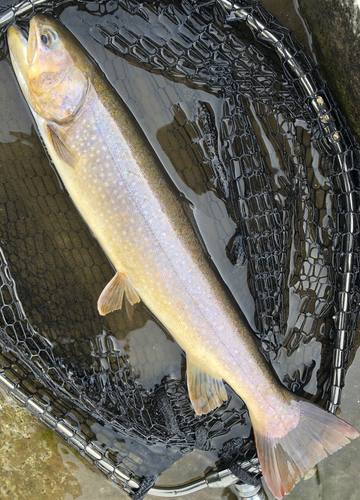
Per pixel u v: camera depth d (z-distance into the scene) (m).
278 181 0.52
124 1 0.49
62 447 0.54
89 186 0.48
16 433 0.53
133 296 0.50
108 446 0.52
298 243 0.53
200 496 0.56
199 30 0.49
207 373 0.51
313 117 0.50
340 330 0.51
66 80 0.47
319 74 0.50
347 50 0.48
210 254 0.52
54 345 0.52
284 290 0.52
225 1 0.47
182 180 0.52
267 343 0.53
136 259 0.49
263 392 0.50
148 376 0.53
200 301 0.49
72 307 0.52
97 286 0.53
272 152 0.52
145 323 0.53
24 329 0.51
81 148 0.48
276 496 0.50
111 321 0.53
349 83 0.49
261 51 0.49
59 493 0.54
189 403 0.53
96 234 0.49
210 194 0.52
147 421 0.52
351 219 0.50
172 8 0.49
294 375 0.54
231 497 0.56
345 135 0.50
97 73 0.48
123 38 0.50
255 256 0.52
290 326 0.53
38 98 0.48
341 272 0.51
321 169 0.52
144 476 0.52
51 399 0.51
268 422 0.51
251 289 0.52
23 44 0.48
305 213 0.52
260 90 0.50
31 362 0.49
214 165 0.52
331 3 0.48
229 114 0.51
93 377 0.52
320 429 0.51
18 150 0.51
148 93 0.51
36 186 0.51
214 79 0.50
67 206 0.52
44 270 0.52
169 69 0.50
